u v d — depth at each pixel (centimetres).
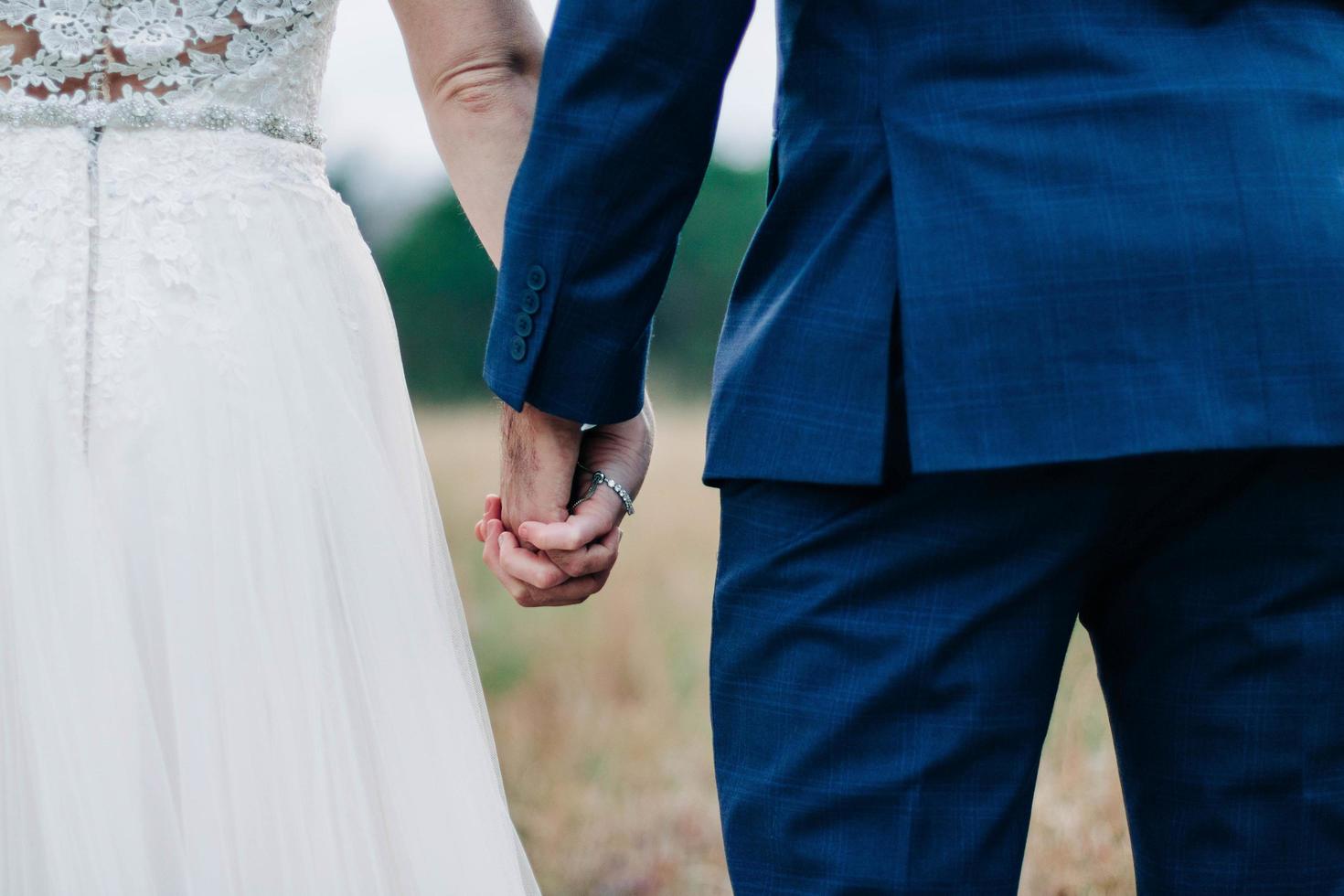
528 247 141
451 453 881
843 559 129
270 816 140
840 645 129
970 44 122
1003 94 121
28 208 139
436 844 148
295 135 152
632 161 136
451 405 2070
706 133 139
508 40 165
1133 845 139
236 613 141
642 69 134
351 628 147
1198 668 128
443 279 2080
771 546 132
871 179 127
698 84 135
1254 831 129
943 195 121
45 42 138
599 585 179
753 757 133
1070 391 118
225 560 141
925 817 127
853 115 128
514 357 145
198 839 137
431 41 164
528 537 167
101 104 141
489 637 399
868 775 128
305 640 143
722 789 136
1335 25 124
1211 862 131
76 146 140
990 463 118
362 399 154
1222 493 124
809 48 131
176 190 143
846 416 126
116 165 141
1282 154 118
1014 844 130
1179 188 117
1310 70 121
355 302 157
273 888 140
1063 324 118
